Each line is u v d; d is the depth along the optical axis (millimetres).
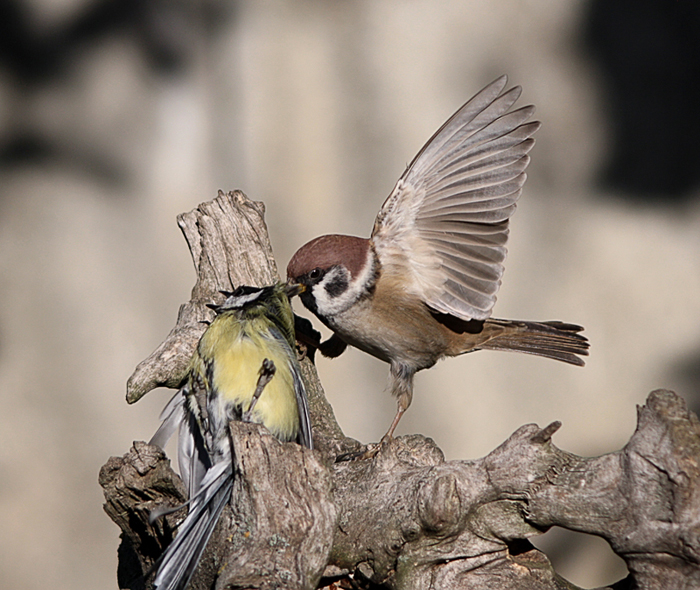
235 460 5289
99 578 13172
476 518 5406
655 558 4852
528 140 6367
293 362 6094
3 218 13484
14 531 13094
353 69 13867
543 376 14250
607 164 14234
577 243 14227
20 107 13438
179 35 13609
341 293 7043
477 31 13914
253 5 13680
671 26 13969
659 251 14180
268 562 4945
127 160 13742
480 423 14211
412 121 13875
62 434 13367
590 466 5082
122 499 6355
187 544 5133
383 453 6184
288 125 13836
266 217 13836
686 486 4676
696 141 14125
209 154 13812
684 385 13938
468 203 6695
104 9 13453
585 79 14102
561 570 13797
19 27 13281
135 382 7016
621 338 14102
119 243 13750
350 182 13922
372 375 14305
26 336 13430
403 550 5562
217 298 7621
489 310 6859
